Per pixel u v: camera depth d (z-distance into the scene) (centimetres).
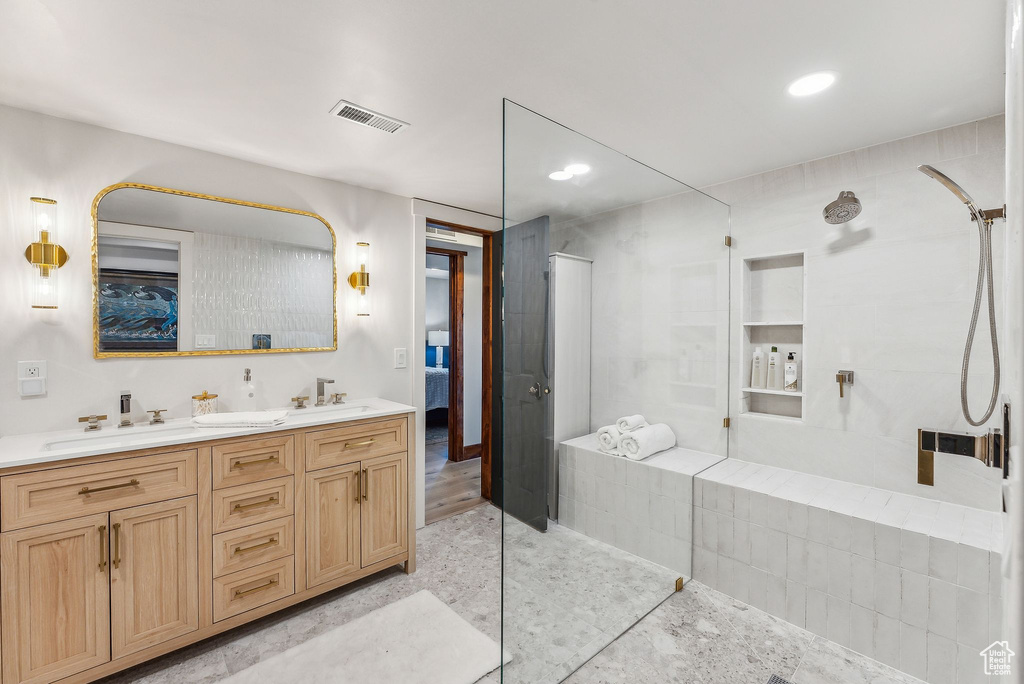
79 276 211
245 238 257
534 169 180
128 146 223
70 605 172
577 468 204
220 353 248
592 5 138
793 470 264
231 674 190
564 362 198
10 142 196
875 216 237
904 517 205
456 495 392
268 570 219
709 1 136
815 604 218
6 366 196
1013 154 43
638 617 229
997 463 115
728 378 288
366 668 194
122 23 145
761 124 215
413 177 287
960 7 137
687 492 258
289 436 226
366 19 144
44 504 168
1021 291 32
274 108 201
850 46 157
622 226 220
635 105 199
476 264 492
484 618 229
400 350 325
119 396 220
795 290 270
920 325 224
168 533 193
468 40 155
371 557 254
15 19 142
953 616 184
